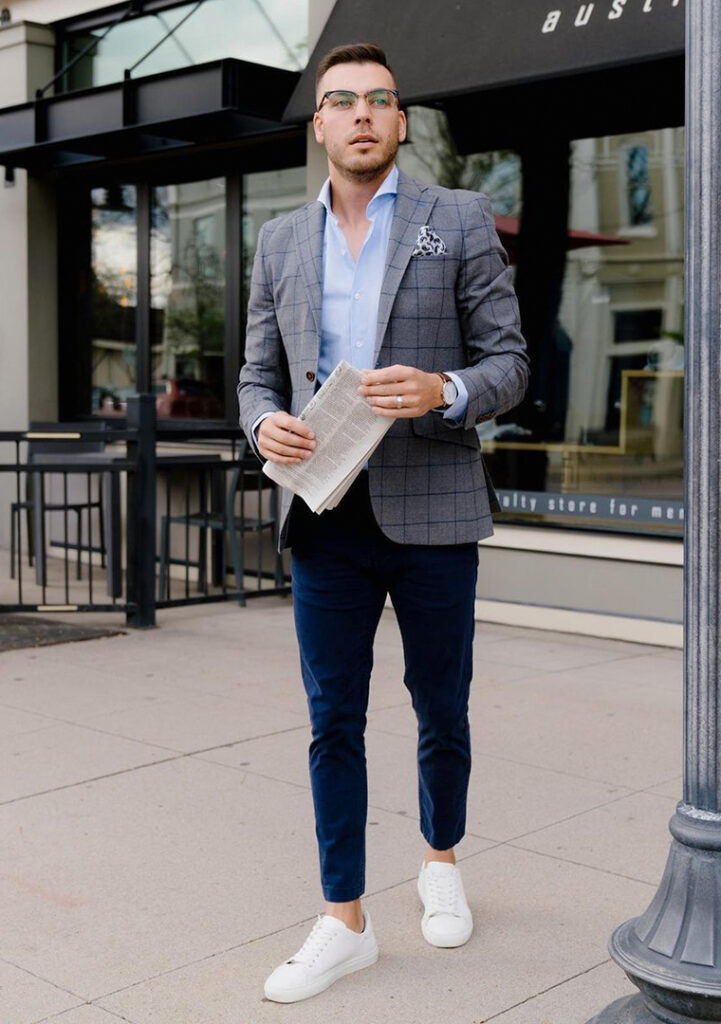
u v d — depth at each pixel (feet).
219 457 25.84
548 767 15.42
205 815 13.71
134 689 19.30
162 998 9.75
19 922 11.10
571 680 19.88
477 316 10.03
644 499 22.71
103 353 33.55
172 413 31.78
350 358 9.96
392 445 9.85
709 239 7.65
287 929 10.94
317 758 10.11
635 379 22.94
